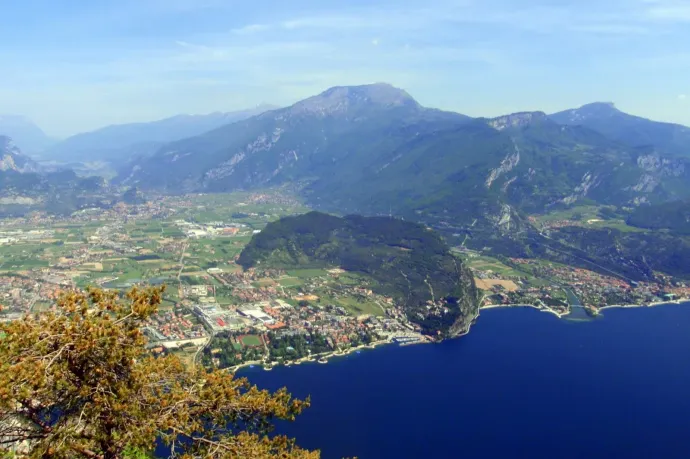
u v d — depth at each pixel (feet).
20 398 104.22
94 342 115.65
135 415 121.08
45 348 112.06
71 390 114.42
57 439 113.19
